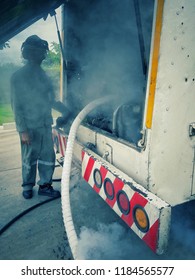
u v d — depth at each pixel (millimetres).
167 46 1268
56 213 2510
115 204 1685
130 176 1621
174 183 1505
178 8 1250
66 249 1971
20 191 3006
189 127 1450
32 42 2391
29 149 2617
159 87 1309
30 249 1976
